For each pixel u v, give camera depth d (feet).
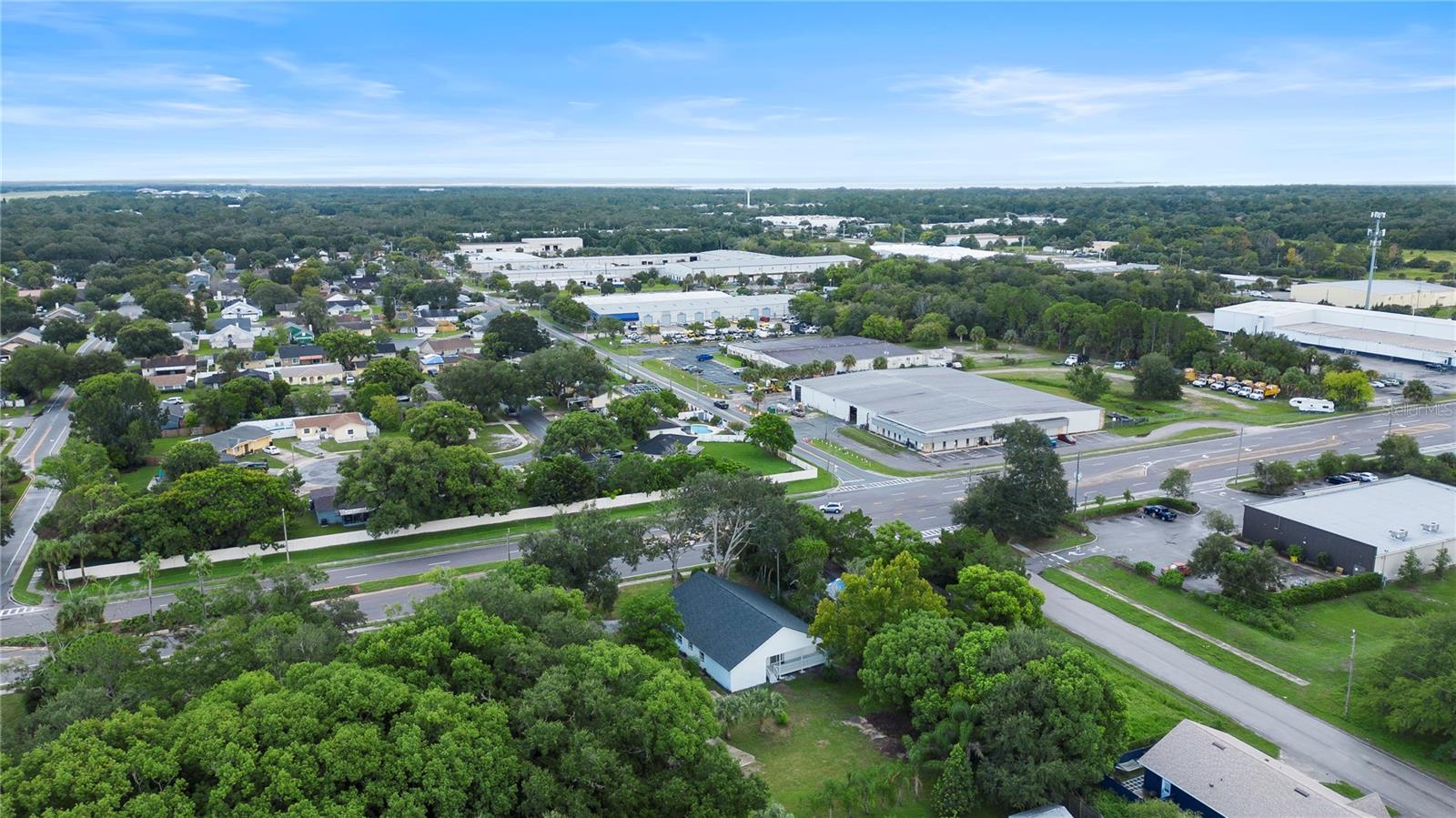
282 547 318.45
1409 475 374.02
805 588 264.52
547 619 202.08
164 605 278.67
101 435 410.93
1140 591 291.17
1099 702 189.26
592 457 410.52
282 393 503.20
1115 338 652.07
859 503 373.40
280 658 185.06
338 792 147.02
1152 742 205.16
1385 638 259.60
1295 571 307.37
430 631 181.37
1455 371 610.65
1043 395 517.96
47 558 283.38
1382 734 212.23
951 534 291.17
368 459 337.11
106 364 555.28
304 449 447.42
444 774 148.97
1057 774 177.88
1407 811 185.06
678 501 281.13
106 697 174.70
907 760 203.31
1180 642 257.55
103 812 134.31
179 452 367.45
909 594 234.79
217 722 152.15
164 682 180.45
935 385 542.16
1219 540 288.71
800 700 231.09
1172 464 423.64
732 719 204.95
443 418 429.79
